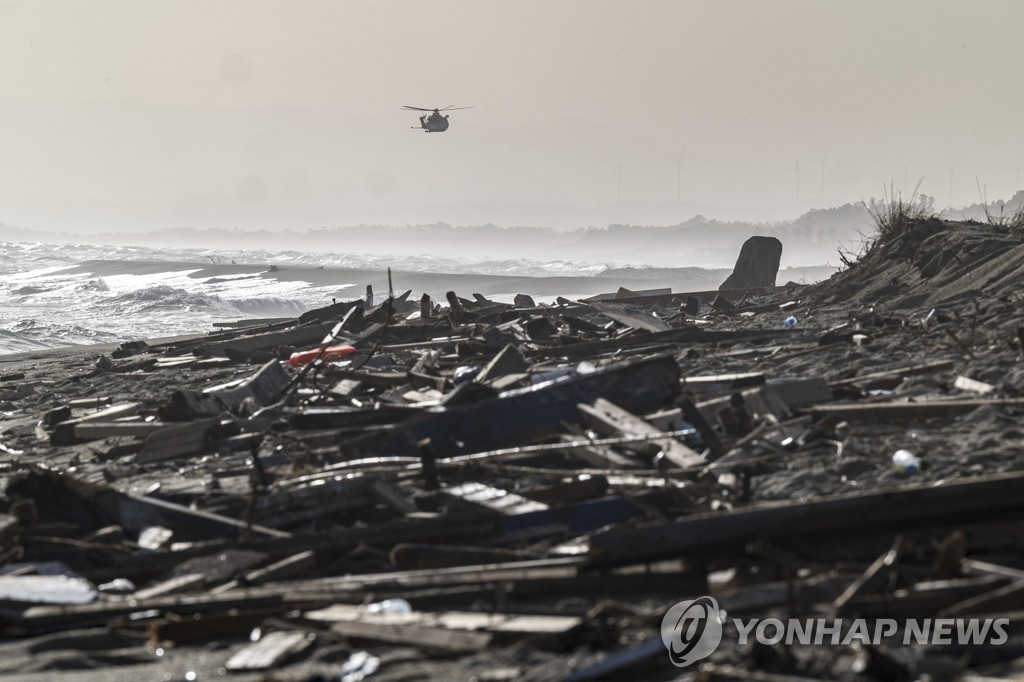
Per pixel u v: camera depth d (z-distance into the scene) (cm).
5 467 3141
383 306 5988
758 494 2180
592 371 3075
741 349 4428
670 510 2102
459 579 1686
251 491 2480
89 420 3703
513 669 1355
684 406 2586
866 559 1641
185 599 1692
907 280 6150
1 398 4922
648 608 1558
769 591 1518
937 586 1425
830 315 5662
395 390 3866
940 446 2366
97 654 1534
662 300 7725
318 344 5656
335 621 1581
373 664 1391
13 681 1402
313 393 3925
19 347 9044
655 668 1322
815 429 2631
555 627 1442
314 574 1934
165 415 3591
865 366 3547
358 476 2386
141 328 10662
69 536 2236
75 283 19162
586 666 1313
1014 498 1614
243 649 1516
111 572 1984
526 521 2067
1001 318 4112
